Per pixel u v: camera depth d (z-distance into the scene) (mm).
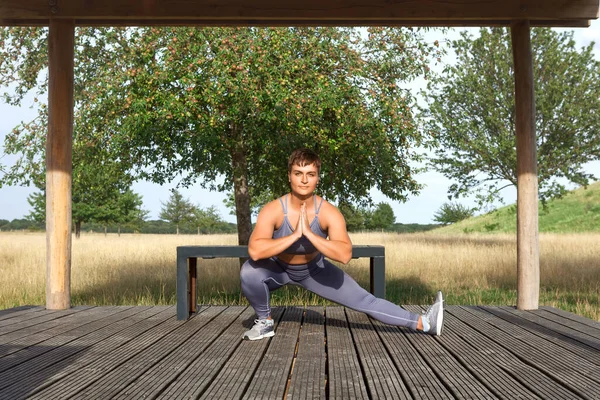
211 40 9039
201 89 9172
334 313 5711
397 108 9898
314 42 9602
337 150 9977
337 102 9375
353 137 9852
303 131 9578
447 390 3076
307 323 5164
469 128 19594
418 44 10195
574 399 2924
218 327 4938
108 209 33031
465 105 20188
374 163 10586
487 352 3984
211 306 6219
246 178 10969
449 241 23188
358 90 9734
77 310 5996
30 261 14859
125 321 5254
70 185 6168
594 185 40031
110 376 3316
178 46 8922
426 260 14703
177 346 4156
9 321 5262
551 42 19688
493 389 3094
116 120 9852
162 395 2961
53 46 6012
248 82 8891
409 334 4645
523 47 6090
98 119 10000
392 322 4539
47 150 6062
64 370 3455
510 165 18797
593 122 18875
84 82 10453
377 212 46219
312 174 4070
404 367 3562
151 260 15484
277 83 8977
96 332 4695
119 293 10000
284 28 9219
